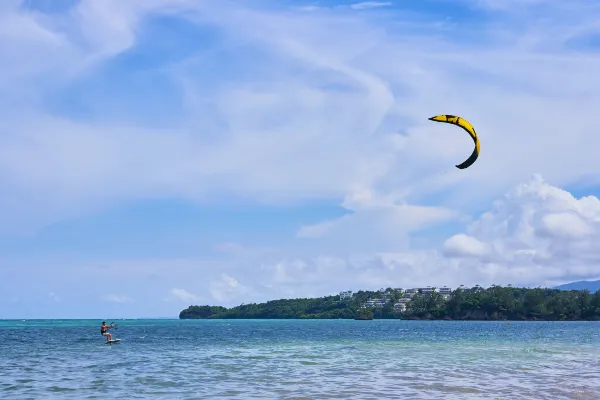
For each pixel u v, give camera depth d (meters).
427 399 25.56
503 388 28.91
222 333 125.81
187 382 32.22
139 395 27.38
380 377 34.03
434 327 189.00
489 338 95.25
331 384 30.80
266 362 45.53
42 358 50.66
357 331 143.38
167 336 106.25
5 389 29.64
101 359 49.34
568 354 53.62
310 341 84.38
